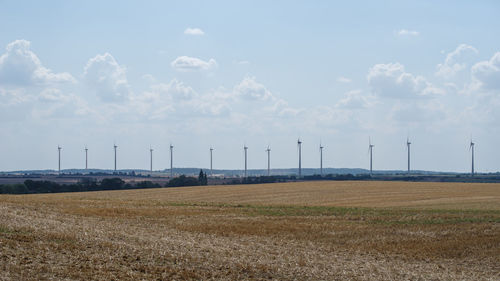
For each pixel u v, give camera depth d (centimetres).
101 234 2833
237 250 2870
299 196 7438
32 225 2831
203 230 3731
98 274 2016
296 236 3688
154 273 2128
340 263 2811
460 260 3175
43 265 2036
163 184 13138
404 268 2858
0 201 4553
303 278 2319
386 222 4341
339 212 4931
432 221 4388
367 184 9756
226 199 7056
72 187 11612
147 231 3416
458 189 8494
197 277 2138
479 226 4125
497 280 2734
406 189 8544
